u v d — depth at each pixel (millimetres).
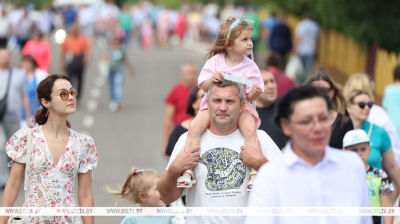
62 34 15828
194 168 11047
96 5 101562
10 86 23297
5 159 23219
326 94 8711
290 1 55312
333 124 14477
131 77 57812
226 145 11086
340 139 14492
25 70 25516
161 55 77188
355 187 8859
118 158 28391
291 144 8977
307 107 8570
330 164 8828
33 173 12398
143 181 13016
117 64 41406
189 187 10797
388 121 17547
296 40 53188
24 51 34906
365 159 14086
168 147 16328
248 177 10953
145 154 29344
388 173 16125
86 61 42125
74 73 42094
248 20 11406
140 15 100500
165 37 88562
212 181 10922
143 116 39781
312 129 8562
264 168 8953
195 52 81500
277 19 61344
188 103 17828
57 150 12484
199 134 11156
